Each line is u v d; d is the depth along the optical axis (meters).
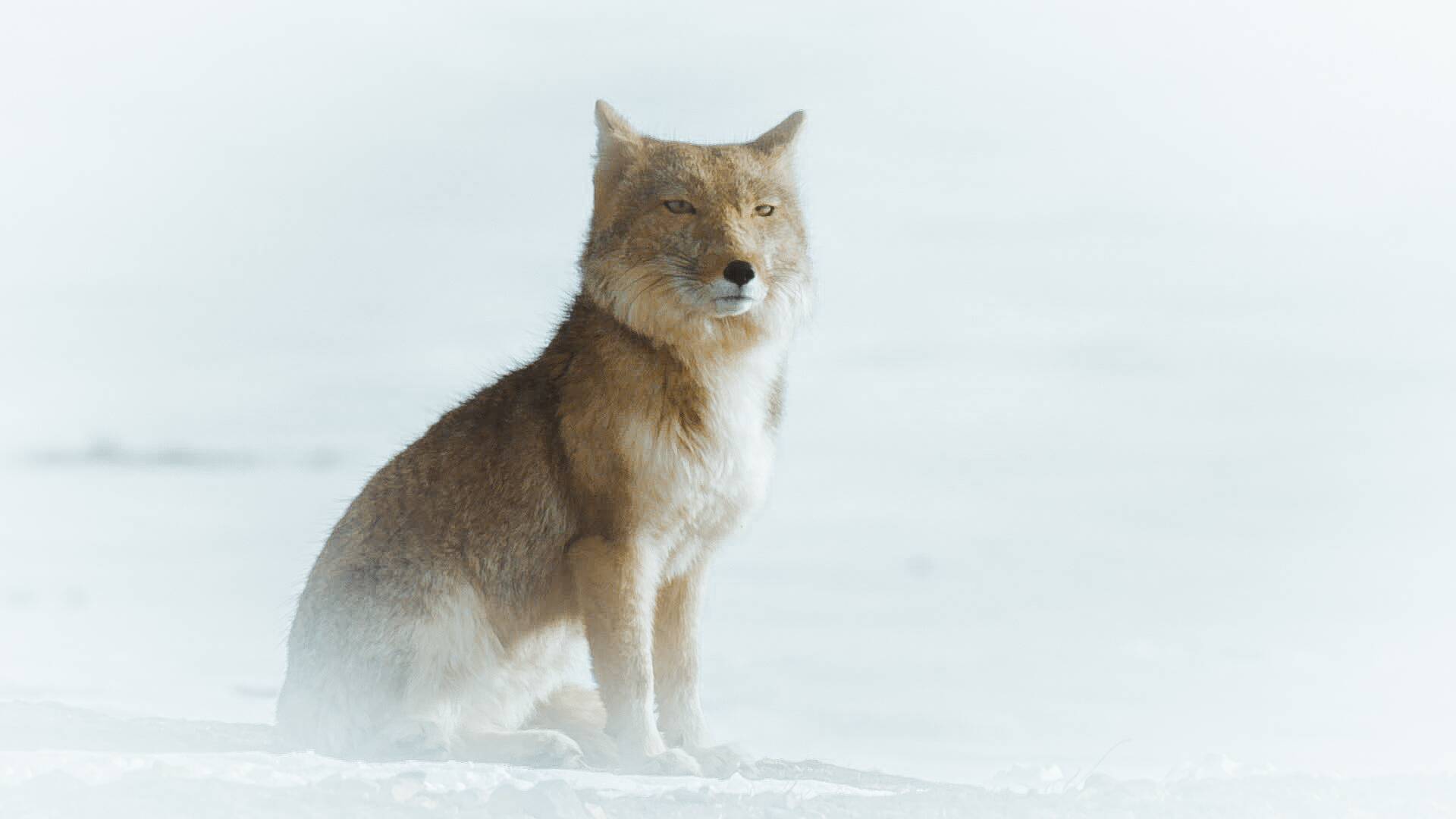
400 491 13.62
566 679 14.56
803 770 14.91
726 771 13.38
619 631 13.09
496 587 13.43
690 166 13.67
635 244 13.44
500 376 14.37
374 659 13.16
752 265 13.23
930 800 11.20
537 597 13.60
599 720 14.61
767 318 13.66
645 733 13.08
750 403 13.68
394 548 13.35
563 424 13.41
